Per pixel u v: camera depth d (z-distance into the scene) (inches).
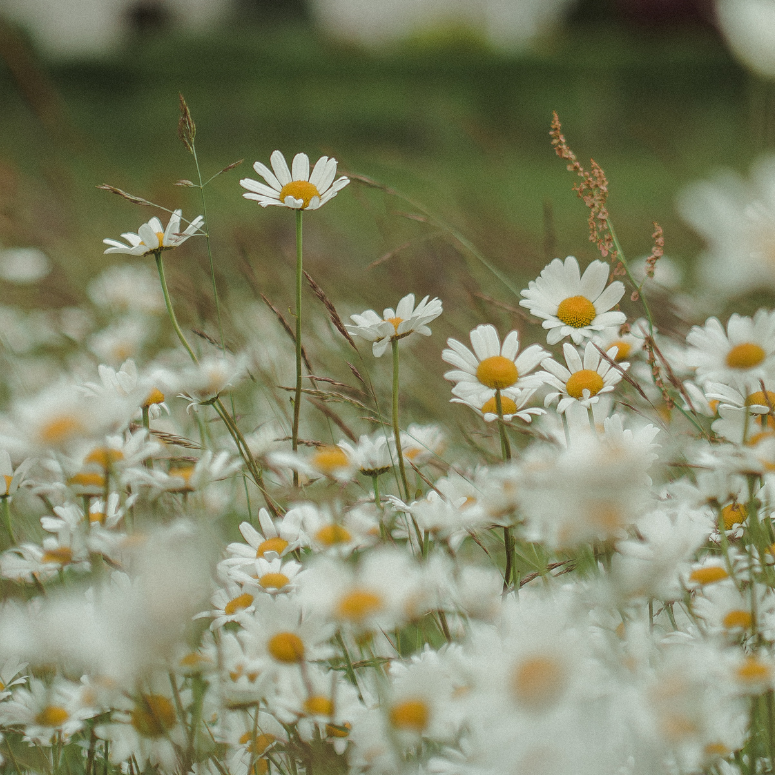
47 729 77.7
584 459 74.8
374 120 490.9
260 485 82.2
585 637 75.0
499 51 613.6
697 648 75.9
